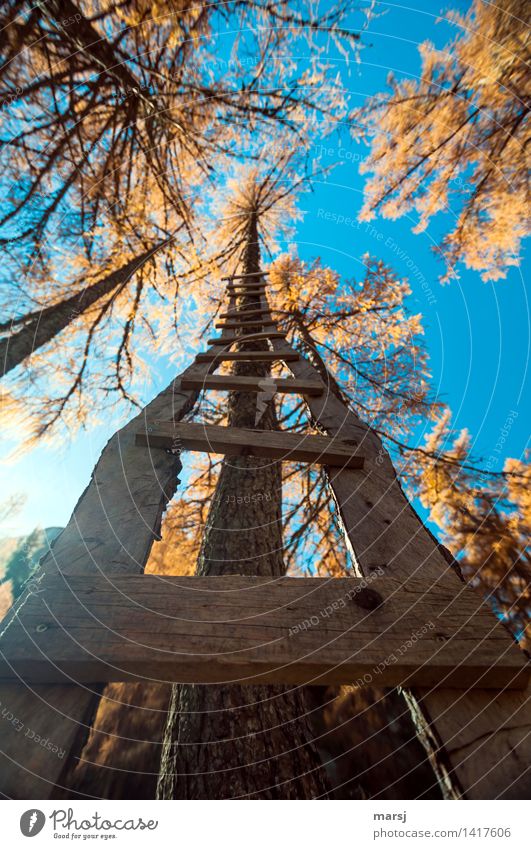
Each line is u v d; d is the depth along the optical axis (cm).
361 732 207
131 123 331
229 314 380
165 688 263
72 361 384
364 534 107
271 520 199
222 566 164
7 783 59
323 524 433
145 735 226
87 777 197
